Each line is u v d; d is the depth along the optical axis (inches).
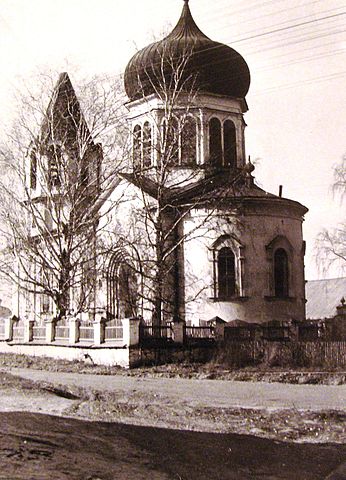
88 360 1160.8
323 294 2928.2
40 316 1593.3
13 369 1077.1
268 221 1438.2
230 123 1619.1
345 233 1608.0
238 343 1091.9
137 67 1581.0
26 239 1419.8
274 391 784.3
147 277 1259.2
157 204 1352.1
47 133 1438.2
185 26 1615.4
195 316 1405.0
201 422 521.0
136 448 405.7
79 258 1381.6
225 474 364.8
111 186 1533.0
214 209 1337.4
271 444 452.1
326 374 935.0
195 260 1429.6
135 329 1097.4
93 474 332.2
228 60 1590.8
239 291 1395.2
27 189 1451.8
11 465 330.3
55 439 402.6
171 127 1384.1
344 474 376.5
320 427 518.0
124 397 669.3
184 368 1041.5
